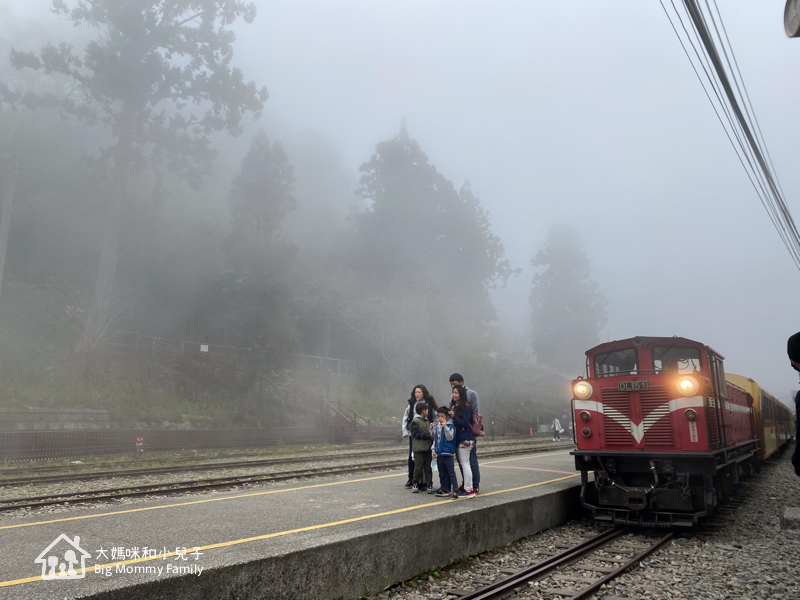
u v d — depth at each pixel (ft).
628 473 31.63
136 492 34.32
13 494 35.27
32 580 12.98
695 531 30.50
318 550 16.67
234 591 14.42
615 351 34.22
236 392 92.73
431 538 21.16
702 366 31.63
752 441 45.27
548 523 29.94
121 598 12.37
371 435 97.25
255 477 43.50
